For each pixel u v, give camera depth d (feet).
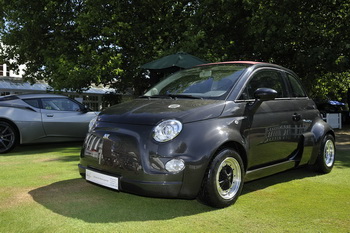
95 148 11.33
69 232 8.87
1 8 46.62
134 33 44.78
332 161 17.25
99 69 40.01
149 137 10.32
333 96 88.79
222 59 41.16
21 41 47.14
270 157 13.25
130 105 12.48
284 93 14.94
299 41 42.01
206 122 10.89
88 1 42.27
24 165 18.69
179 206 11.27
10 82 59.93
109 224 9.50
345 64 38.50
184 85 13.87
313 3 40.57
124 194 12.69
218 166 10.71
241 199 12.16
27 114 25.08
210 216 10.24
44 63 48.37
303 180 15.40
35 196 12.30
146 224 9.52
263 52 43.37
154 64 32.12
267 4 40.81
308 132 15.61
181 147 10.17
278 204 11.53
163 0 46.44
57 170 17.20
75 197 12.23
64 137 26.78
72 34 46.73
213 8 42.29
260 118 12.70
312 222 9.75
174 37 46.85
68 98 27.71
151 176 10.00
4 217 10.01
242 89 12.60
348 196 12.60
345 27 39.63
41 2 45.47
